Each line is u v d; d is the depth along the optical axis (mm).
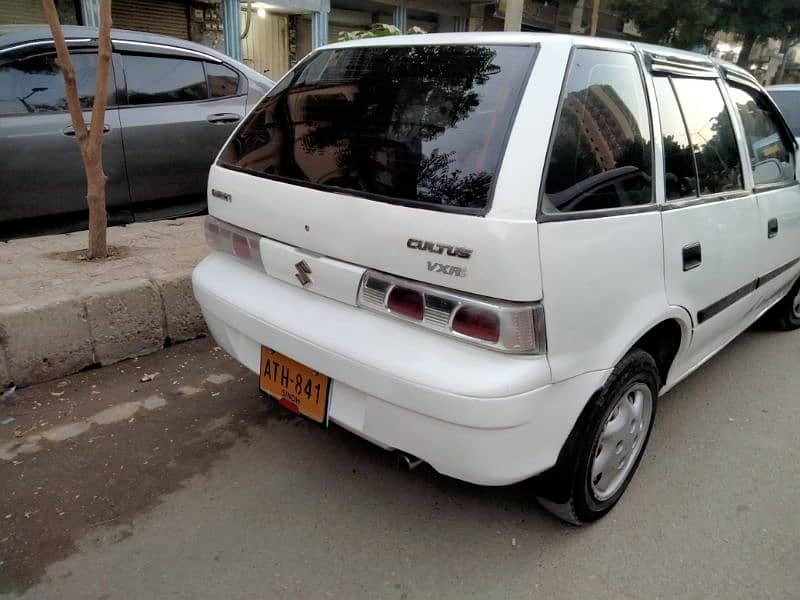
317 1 11875
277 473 2570
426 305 1831
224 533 2232
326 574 2072
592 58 2068
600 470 2268
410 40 2316
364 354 1917
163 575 2039
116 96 4684
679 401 3297
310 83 2508
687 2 15727
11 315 3000
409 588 2031
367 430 2002
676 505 2479
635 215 2104
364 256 1962
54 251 4070
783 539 2305
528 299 1726
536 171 1765
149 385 3205
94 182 3754
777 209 3225
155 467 2572
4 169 4184
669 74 2482
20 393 3061
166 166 4930
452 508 2414
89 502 2354
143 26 9836
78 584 1990
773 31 16328
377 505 2408
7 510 2293
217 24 10703
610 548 2240
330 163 2162
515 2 8914
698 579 2109
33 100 4340
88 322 3260
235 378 3311
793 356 3895
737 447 2887
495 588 2047
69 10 9078
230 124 5262
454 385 1744
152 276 3574
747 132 3092
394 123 2094
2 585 1973
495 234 1693
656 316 2219
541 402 1827
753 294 3195
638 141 2205
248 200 2361
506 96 1907
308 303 2170
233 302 2359
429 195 1859
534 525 2342
